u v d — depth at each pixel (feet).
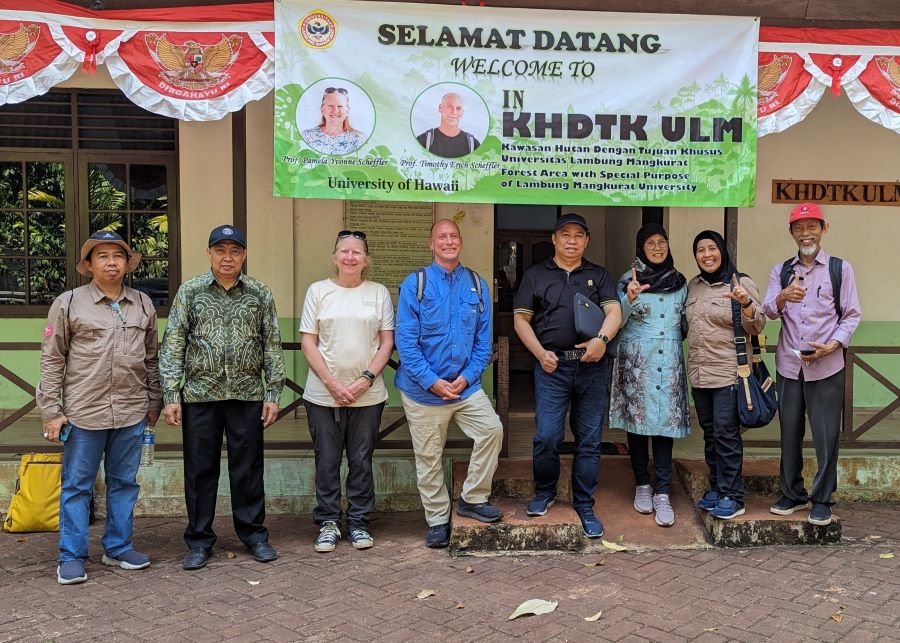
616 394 14.34
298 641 9.79
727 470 13.55
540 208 26.86
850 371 16.34
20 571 12.32
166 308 21.36
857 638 9.88
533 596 11.30
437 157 13.67
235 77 13.47
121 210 21.13
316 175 13.50
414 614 10.64
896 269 22.00
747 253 21.77
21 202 20.80
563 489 14.83
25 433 18.19
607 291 13.65
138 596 11.26
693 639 9.87
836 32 14.16
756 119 14.01
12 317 20.71
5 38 13.01
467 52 13.62
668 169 14.01
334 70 13.41
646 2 13.76
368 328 13.29
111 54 13.20
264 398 12.94
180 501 15.43
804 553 13.19
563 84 13.79
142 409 12.42
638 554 13.19
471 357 13.38
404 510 15.83
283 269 21.20
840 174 21.77
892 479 16.28
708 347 13.52
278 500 15.62
